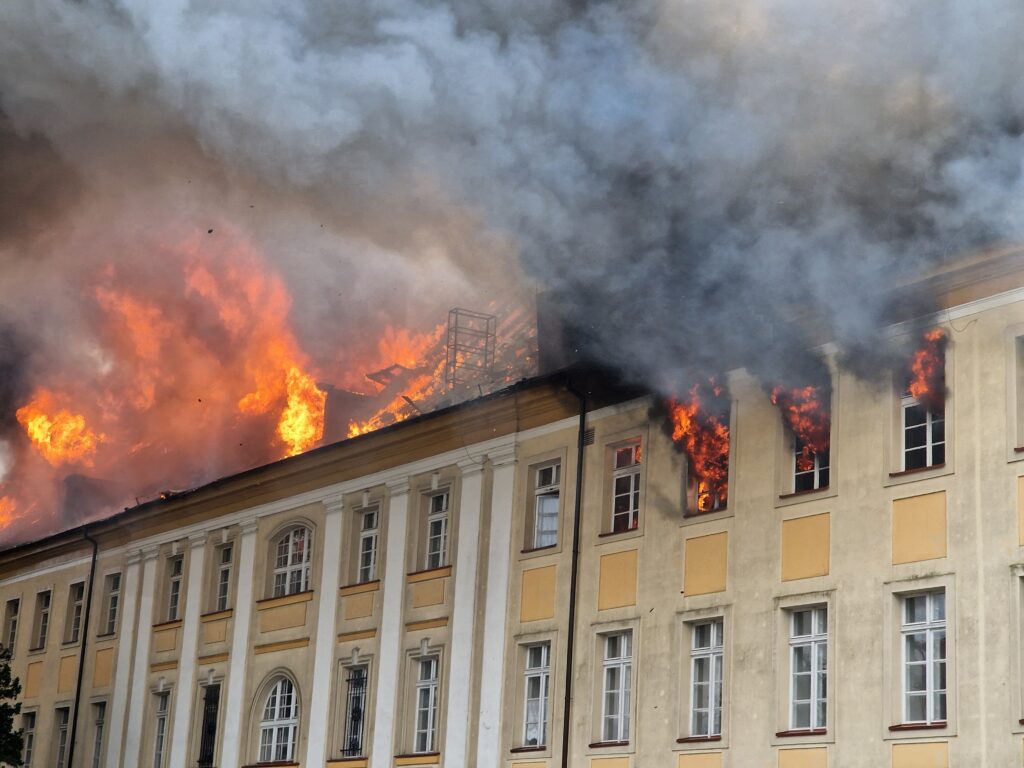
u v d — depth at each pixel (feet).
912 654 76.89
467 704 100.27
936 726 74.28
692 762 85.51
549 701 94.73
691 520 89.40
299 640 115.85
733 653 84.79
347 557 114.01
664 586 89.86
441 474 107.86
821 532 81.97
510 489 101.96
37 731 143.23
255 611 121.08
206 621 126.00
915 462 79.41
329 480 118.11
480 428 105.29
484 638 100.58
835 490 81.82
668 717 87.51
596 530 95.20
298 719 114.11
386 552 110.63
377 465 113.91
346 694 111.04
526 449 101.81
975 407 76.48
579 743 92.43
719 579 86.79
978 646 73.46
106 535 142.10
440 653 103.65
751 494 86.28
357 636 110.83
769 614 83.41
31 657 147.95
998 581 73.51
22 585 153.38
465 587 103.04
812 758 79.30
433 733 103.24
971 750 72.54
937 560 76.18
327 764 109.60
